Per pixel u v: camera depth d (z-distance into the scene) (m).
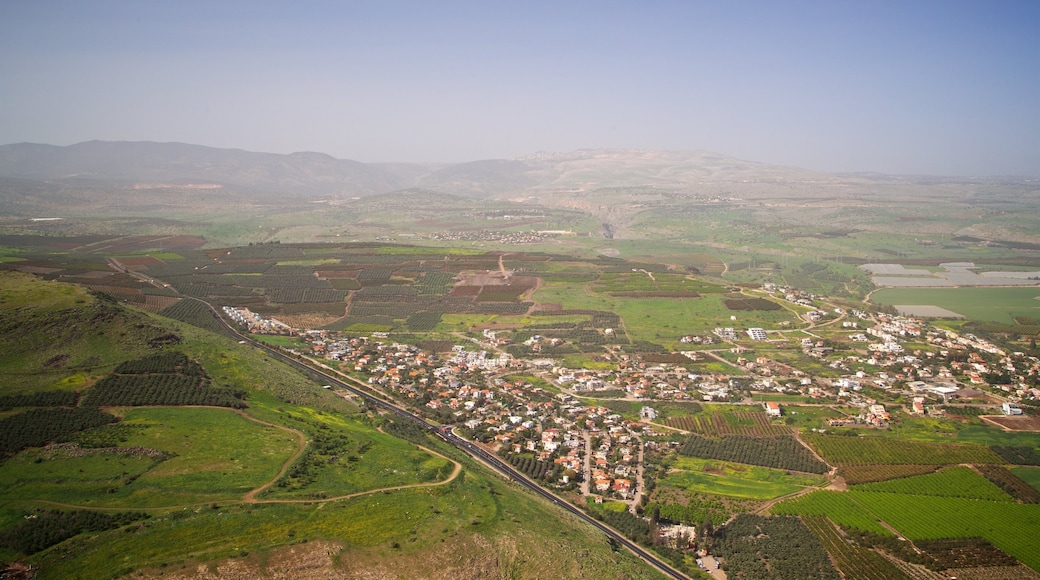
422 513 170.12
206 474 178.50
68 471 174.38
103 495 165.00
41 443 186.75
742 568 176.75
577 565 161.25
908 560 178.62
